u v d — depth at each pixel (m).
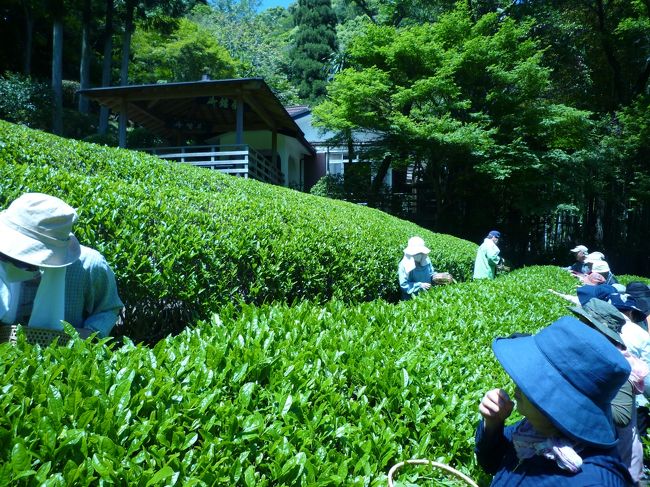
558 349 1.60
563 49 27.84
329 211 9.98
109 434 1.59
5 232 2.36
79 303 2.61
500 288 7.01
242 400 1.96
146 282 4.16
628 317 4.15
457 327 4.21
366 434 2.12
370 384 2.51
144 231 4.50
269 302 5.32
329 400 2.23
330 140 25.27
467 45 22.06
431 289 6.31
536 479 1.61
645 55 28.28
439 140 21.69
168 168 9.49
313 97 55.41
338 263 6.51
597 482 1.49
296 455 1.75
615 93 28.64
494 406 1.83
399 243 9.01
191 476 1.56
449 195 25.64
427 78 22.61
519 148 22.70
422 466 2.03
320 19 59.22
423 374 2.78
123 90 18.02
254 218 6.07
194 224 4.99
